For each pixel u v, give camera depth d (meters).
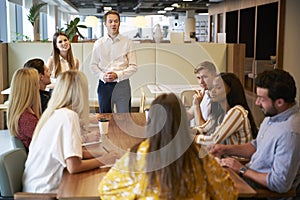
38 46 6.66
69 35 6.86
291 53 7.31
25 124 2.59
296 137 2.03
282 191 2.04
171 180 1.48
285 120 2.12
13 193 2.16
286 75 2.14
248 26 10.84
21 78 2.64
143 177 1.52
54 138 2.17
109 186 1.60
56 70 4.73
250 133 2.59
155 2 13.55
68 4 14.90
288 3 7.20
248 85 8.66
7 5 9.09
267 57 9.12
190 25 16.45
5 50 6.52
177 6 14.62
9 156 2.22
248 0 9.78
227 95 2.63
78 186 1.94
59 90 2.27
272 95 2.11
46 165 2.18
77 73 2.32
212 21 14.45
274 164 2.06
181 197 1.48
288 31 7.28
